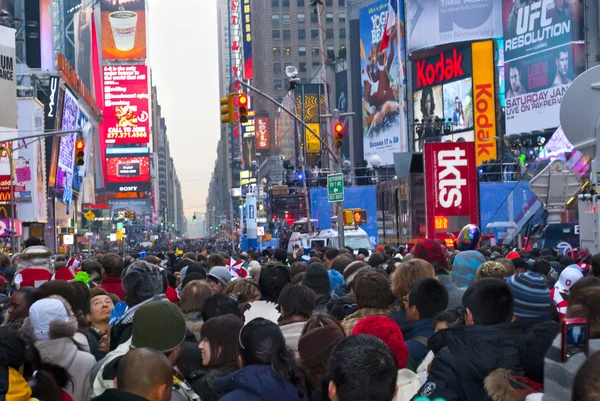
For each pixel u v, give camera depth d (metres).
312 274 9.71
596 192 20.66
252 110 179.00
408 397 5.35
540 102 69.94
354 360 3.80
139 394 4.48
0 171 55.94
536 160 46.66
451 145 24.59
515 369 4.86
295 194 68.38
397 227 35.50
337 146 29.72
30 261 12.65
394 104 89.25
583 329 3.45
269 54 179.75
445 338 5.22
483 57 78.62
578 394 3.01
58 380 6.38
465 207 24.56
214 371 5.93
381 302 7.26
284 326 6.65
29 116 71.56
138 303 7.20
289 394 4.91
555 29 67.94
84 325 8.02
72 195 103.56
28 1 102.69
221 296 7.45
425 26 81.88
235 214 134.38
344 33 181.25
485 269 7.93
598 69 19.83
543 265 12.88
